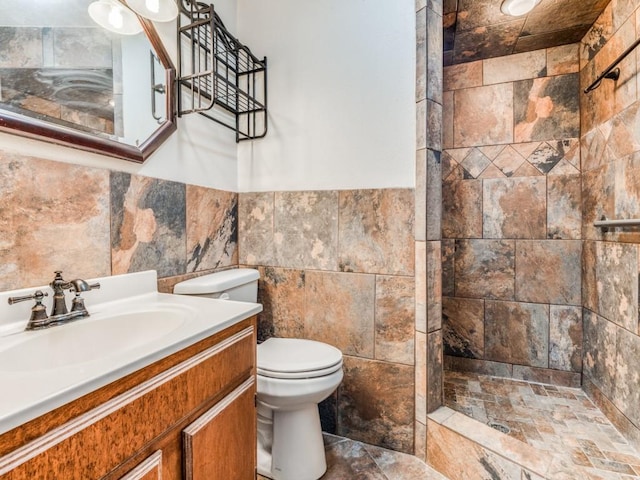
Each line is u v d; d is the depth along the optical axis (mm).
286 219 1661
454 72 2150
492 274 2090
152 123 1235
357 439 1516
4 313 792
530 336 2012
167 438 667
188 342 708
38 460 452
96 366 551
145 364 603
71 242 962
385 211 1466
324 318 1580
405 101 1438
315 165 1602
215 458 796
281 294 1675
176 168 1360
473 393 1858
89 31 1013
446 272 2178
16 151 834
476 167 2113
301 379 1170
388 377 1461
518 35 1836
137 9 1049
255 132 1733
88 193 1010
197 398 751
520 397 1811
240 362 920
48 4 908
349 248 1530
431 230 1398
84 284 876
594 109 1732
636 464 1261
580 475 1087
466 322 2145
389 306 1459
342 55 1550
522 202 2020
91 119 1012
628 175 1439
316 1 1601
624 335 1477
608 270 1618
